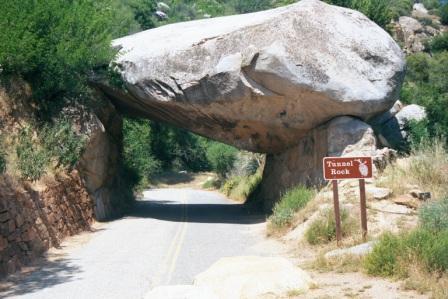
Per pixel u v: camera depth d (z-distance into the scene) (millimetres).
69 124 17594
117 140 24297
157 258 12172
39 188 14117
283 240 13664
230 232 16031
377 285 8227
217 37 17578
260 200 23453
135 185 28469
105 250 13281
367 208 13070
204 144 66438
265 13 18750
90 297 8938
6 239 10961
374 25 18125
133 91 19469
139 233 16047
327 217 12875
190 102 18234
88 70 19938
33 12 16531
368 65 16969
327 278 8969
